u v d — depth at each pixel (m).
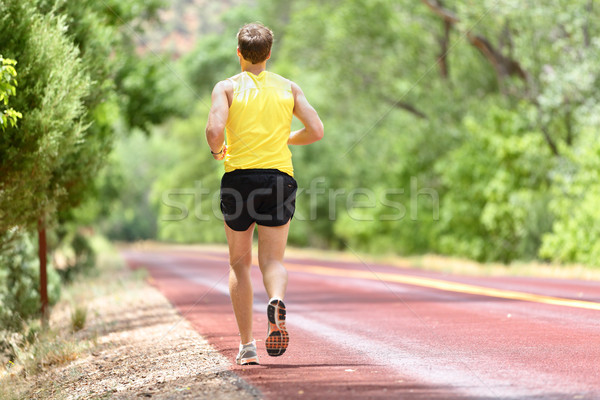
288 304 36.50
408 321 26.91
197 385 15.70
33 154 24.98
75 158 32.62
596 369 16.50
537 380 15.36
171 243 131.62
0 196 25.78
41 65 25.44
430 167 117.44
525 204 85.44
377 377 15.84
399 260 95.62
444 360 18.03
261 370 16.97
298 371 16.72
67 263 78.50
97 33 33.16
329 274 64.31
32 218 28.91
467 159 96.12
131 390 16.45
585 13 77.62
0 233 28.38
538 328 23.92
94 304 47.22
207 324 28.12
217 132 15.67
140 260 107.81
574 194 74.69
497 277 53.66
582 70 75.19
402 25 126.81
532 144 87.44
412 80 124.56
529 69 88.38
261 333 24.52
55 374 23.02
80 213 78.75
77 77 26.27
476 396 13.86
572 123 83.38
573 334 22.28
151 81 74.75
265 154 15.98
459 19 100.44
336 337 23.12
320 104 153.62
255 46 16.33
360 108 145.50
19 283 40.59
